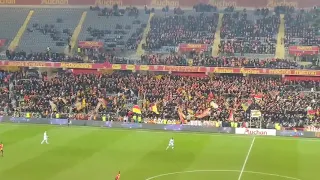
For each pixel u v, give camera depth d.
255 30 150.38
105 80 137.88
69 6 170.12
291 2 158.88
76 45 153.25
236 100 124.69
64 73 145.25
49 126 122.88
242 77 135.50
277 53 140.25
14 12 169.62
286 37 146.12
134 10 164.38
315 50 137.62
